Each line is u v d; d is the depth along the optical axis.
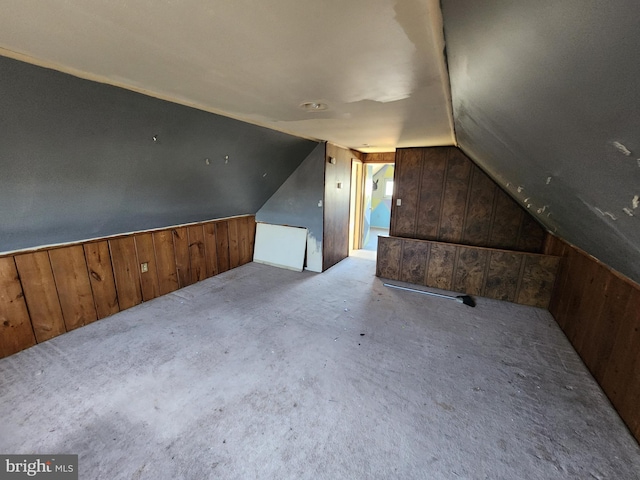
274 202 4.64
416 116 2.31
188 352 2.39
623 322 1.86
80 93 1.64
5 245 2.23
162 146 2.41
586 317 2.36
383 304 3.35
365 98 1.88
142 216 3.04
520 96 0.93
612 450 1.58
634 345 1.73
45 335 2.52
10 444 1.56
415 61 1.29
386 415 1.80
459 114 2.02
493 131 1.57
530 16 0.56
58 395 1.90
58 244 2.56
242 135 2.89
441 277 3.84
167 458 1.51
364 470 1.47
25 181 1.90
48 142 1.78
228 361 2.28
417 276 4.00
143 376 2.10
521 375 2.17
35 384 2.00
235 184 3.69
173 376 2.10
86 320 2.80
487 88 1.09
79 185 2.21
